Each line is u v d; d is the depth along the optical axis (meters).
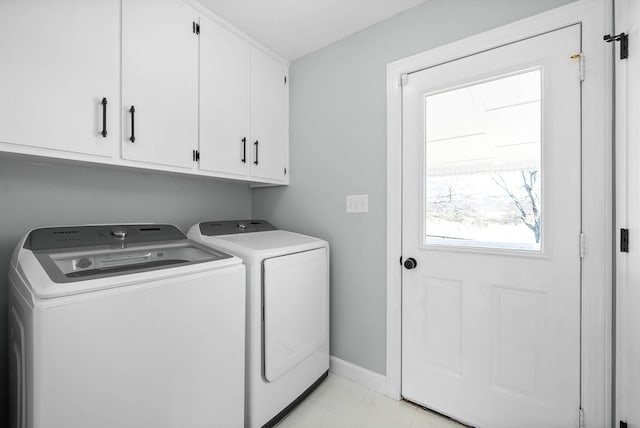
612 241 1.07
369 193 1.72
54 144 1.04
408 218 1.59
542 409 1.22
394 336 1.62
